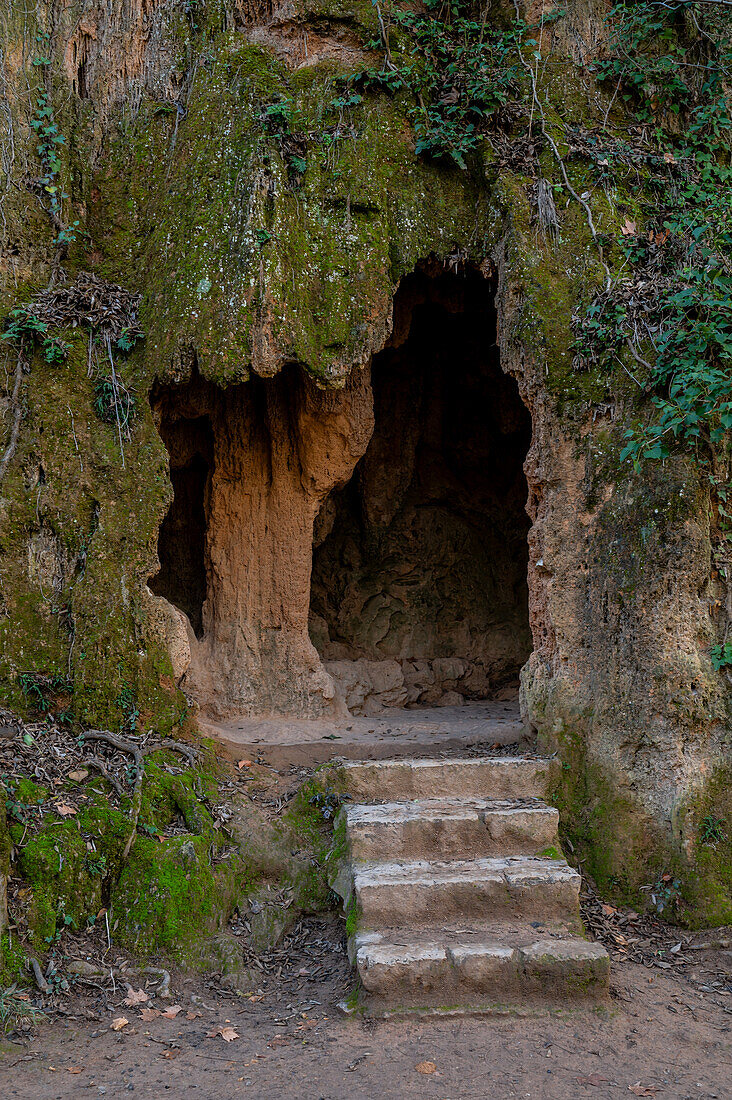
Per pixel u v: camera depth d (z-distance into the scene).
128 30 7.31
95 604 6.15
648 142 7.20
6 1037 4.43
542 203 6.82
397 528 10.12
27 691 6.02
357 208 6.84
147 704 6.12
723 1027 4.61
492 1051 4.33
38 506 6.29
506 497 10.46
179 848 5.44
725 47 7.31
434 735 7.44
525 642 10.05
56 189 6.79
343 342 6.58
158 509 6.36
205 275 6.49
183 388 7.59
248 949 5.37
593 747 6.12
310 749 7.01
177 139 7.09
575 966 4.70
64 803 5.44
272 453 7.99
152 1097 3.96
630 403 6.16
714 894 5.51
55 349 6.41
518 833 5.59
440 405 10.36
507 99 7.18
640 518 5.95
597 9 7.36
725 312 5.75
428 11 7.42
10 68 6.77
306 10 7.25
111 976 4.98
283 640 8.05
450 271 7.60
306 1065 4.22
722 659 5.79
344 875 5.50
